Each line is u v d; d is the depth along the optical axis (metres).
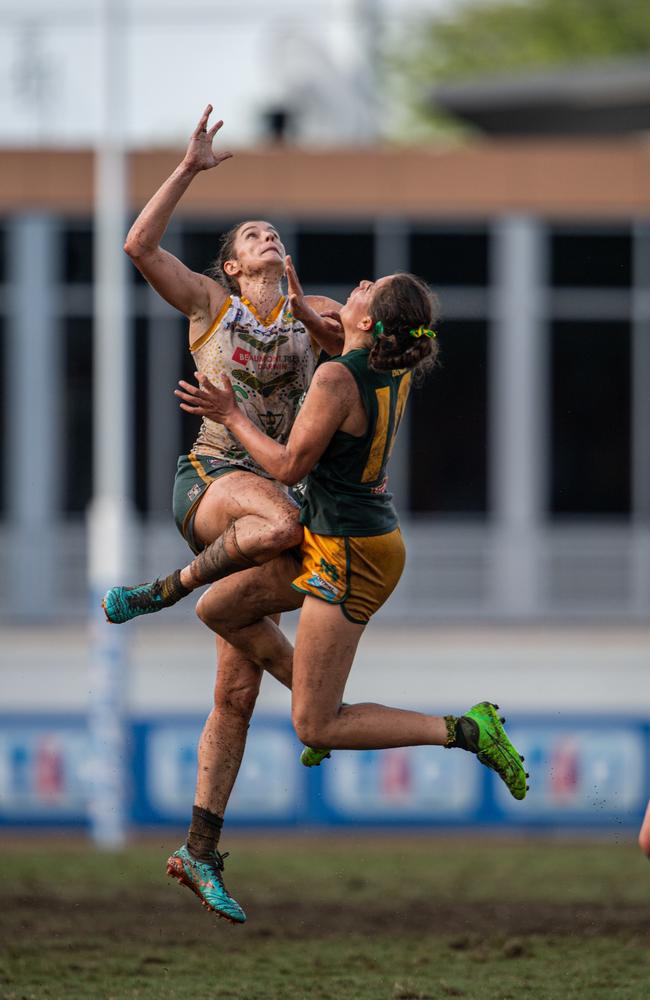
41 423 76.44
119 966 29.44
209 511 22.38
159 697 64.38
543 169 74.06
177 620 75.25
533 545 76.50
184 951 31.22
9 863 44.62
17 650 69.25
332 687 21.84
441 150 73.88
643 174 74.06
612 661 67.25
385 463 22.02
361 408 21.45
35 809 51.38
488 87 101.44
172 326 76.19
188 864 23.27
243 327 22.27
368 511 21.73
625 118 102.00
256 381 22.45
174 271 22.14
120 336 59.25
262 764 51.00
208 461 22.70
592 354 76.44
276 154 73.19
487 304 75.94
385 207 73.81
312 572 21.77
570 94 100.25
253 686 23.64
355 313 21.73
